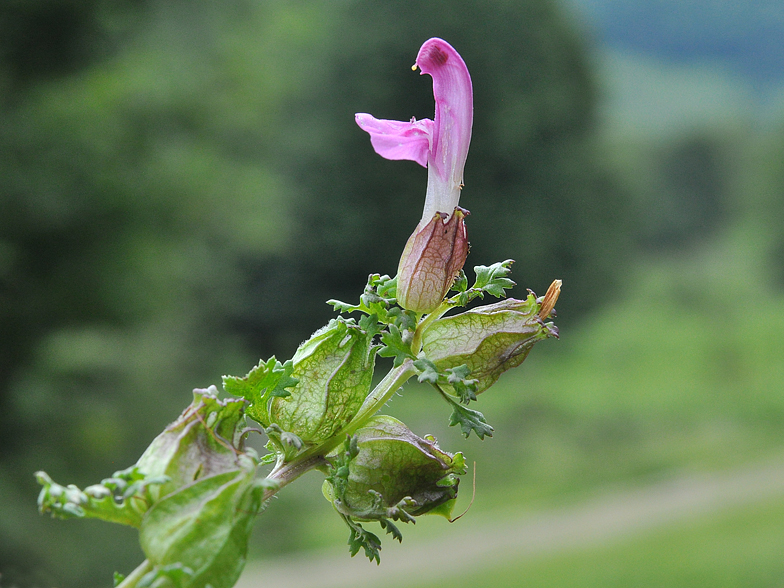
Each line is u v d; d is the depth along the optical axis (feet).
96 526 48.75
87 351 51.67
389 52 143.64
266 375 7.00
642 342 165.68
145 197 54.85
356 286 148.77
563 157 151.33
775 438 108.88
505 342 7.73
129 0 57.00
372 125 7.97
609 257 162.81
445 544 72.18
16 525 45.91
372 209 144.36
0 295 51.34
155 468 6.08
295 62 145.89
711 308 203.21
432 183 7.97
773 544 61.00
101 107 52.70
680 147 284.82
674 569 58.13
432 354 7.80
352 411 7.54
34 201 49.08
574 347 158.51
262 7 86.63
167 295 59.11
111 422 54.95
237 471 6.03
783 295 213.05
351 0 145.89
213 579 5.89
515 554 67.62
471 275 145.59
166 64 65.51
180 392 63.05
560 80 152.66
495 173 148.66
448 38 144.05
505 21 145.48
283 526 75.51
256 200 71.31
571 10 162.30
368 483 7.45
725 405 127.34
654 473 95.09
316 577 64.90
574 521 77.92
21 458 50.57
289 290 147.23
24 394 50.01
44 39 53.11
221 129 69.97
